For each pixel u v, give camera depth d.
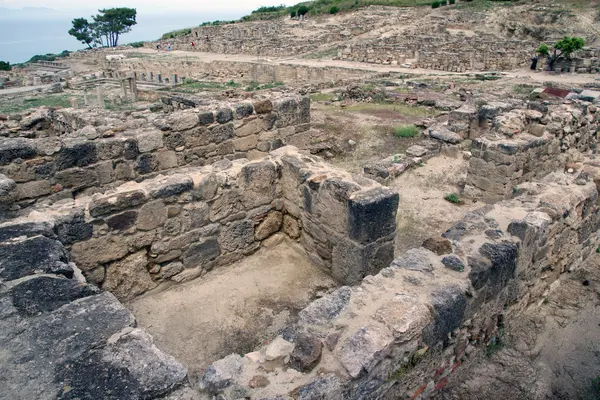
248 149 8.91
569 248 5.61
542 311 5.29
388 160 11.40
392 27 45.38
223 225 5.58
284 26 54.28
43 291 3.04
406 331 3.26
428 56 31.19
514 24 40.97
